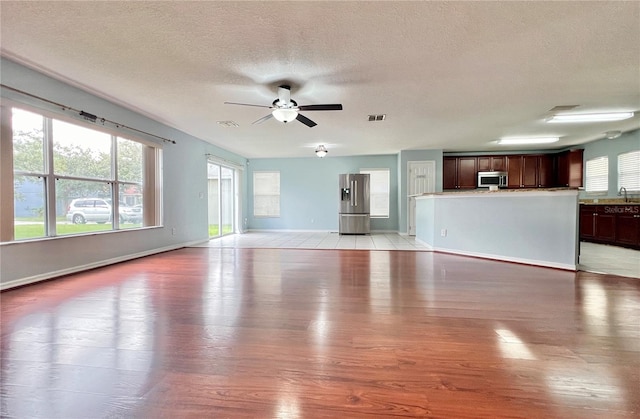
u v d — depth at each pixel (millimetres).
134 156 4594
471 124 5117
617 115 4559
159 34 2361
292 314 2309
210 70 2996
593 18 2162
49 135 3285
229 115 4555
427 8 2049
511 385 1404
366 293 2832
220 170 7480
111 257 4125
